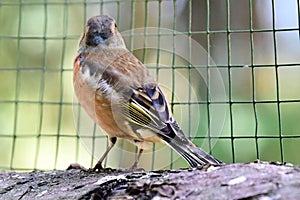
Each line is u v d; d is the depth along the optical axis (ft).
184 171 22.24
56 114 47.50
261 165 21.17
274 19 34.91
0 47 49.24
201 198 19.57
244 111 39.60
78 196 22.77
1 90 48.52
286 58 44.45
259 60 45.16
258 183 19.54
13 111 47.96
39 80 48.85
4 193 25.07
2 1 49.67
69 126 46.96
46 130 47.03
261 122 39.63
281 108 40.29
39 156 45.96
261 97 44.52
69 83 48.32
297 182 19.17
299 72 44.06
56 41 49.49
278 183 19.22
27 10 49.88
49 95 48.01
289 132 39.78
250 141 39.34
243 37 45.75
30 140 46.91
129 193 21.59
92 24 32.14
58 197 23.22
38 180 26.00
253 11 46.39
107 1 41.11
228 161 38.83
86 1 42.34
